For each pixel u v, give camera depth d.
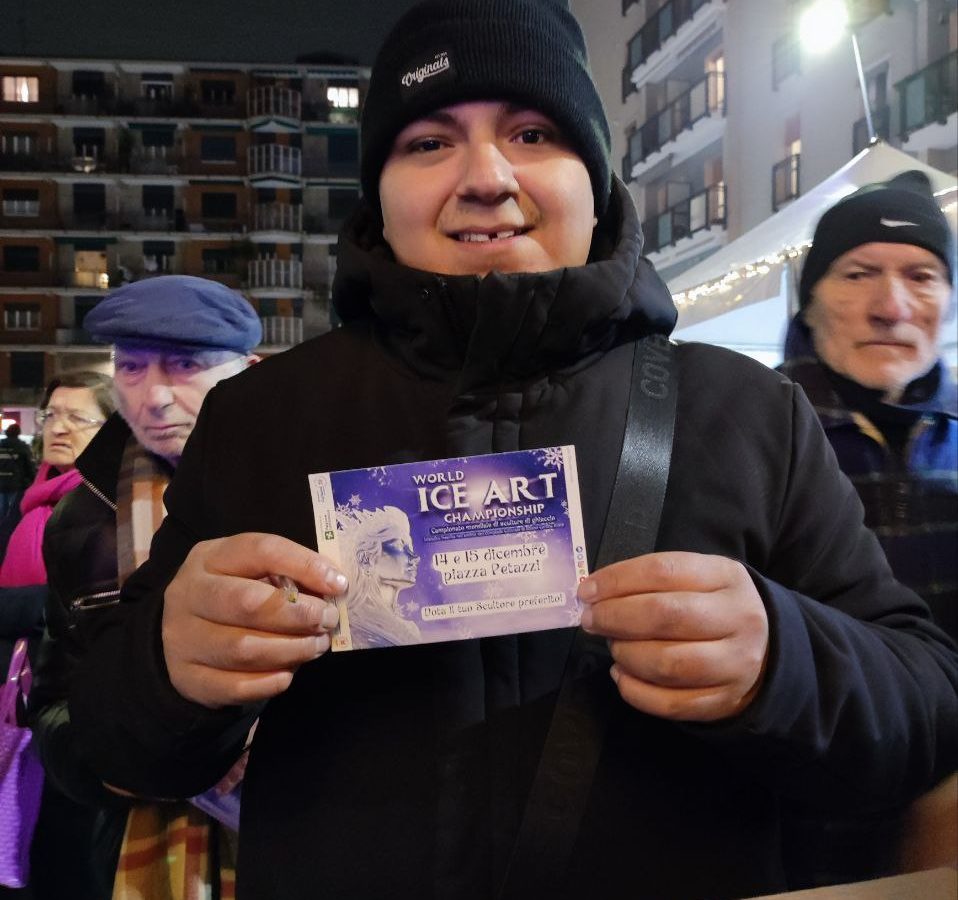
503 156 0.90
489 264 0.90
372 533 0.76
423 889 0.77
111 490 1.54
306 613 0.70
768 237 2.96
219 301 1.63
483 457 0.76
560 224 0.91
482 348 0.85
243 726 0.83
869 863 1.04
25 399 31.67
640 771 0.79
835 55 9.61
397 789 0.79
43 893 1.67
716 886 0.78
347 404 0.92
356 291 0.99
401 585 0.76
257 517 0.89
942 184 2.32
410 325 0.90
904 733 0.77
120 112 32.53
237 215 33.22
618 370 0.92
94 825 1.65
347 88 33.69
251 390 0.97
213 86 33.19
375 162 0.99
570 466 0.76
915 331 1.61
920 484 1.57
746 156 11.81
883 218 1.62
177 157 32.91
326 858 0.79
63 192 32.41
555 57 0.89
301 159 33.31
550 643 0.81
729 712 0.69
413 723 0.81
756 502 0.85
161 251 32.78
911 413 1.59
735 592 0.68
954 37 8.05
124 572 1.44
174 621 0.74
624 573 0.68
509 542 0.76
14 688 1.71
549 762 0.76
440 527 0.76
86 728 0.84
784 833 1.18
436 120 0.91
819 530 0.87
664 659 0.65
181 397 1.56
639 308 0.91
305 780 0.82
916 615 0.93
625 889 0.77
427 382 0.91
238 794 1.29
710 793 0.81
